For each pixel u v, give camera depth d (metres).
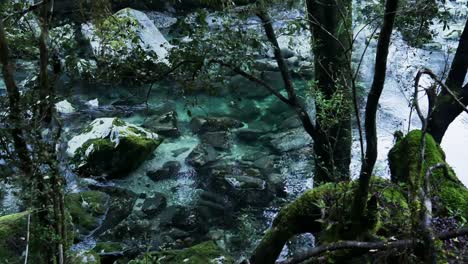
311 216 4.21
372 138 3.13
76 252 5.60
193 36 5.27
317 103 5.07
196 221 6.97
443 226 3.55
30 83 3.94
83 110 9.21
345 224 3.58
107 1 4.79
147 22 10.28
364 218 3.54
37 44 3.59
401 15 4.71
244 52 5.25
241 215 7.07
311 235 6.37
